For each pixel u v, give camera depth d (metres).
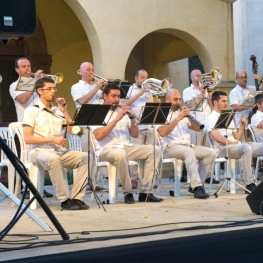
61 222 5.71
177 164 8.11
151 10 11.14
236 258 3.76
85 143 8.52
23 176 4.41
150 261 3.56
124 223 5.57
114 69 10.70
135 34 10.95
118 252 3.51
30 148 7.27
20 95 8.05
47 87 6.88
